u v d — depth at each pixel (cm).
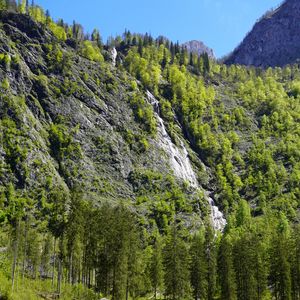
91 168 19688
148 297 11312
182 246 9756
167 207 18362
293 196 19550
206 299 10050
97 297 8312
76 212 8381
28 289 7969
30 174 17600
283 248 9650
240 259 9725
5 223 12450
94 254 8706
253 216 19000
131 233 9025
